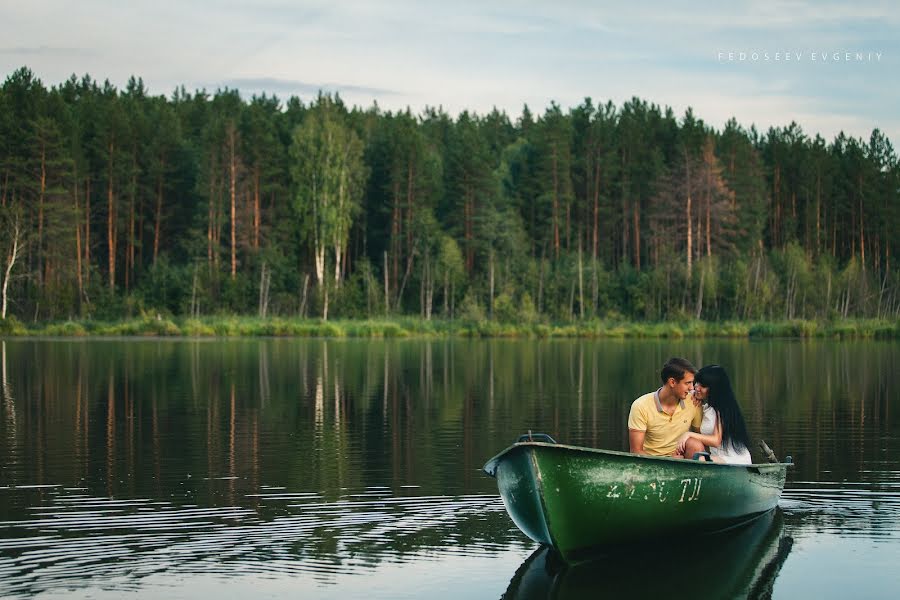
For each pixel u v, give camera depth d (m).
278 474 13.39
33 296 69.44
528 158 94.06
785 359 38.94
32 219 70.56
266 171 82.38
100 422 18.77
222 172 79.75
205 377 29.27
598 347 50.41
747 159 93.12
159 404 21.97
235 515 10.92
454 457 14.82
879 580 8.62
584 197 91.50
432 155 98.75
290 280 80.25
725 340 60.38
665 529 9.61
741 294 74.75
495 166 98.06
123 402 22.27
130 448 15.65
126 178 82.50
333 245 81.19
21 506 11.36
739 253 83.88
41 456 14.87
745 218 89.31
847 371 32.25
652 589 8.47
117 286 79.69
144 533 10.09
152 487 12.48
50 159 72.25
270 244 81.31
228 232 82.38
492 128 122.31
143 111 94.88
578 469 8.97
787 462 11.29
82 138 84.50
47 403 22.00
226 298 75.75
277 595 8.20
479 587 8.48
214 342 54.03
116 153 81.19
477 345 52.72
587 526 9.12
